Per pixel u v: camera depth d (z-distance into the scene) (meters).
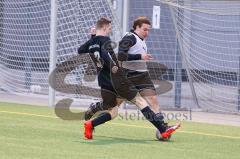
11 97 45.16
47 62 46.00
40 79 46.25
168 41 45.81
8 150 22.42
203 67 43.41
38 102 42.38
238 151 25.05
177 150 24.38
